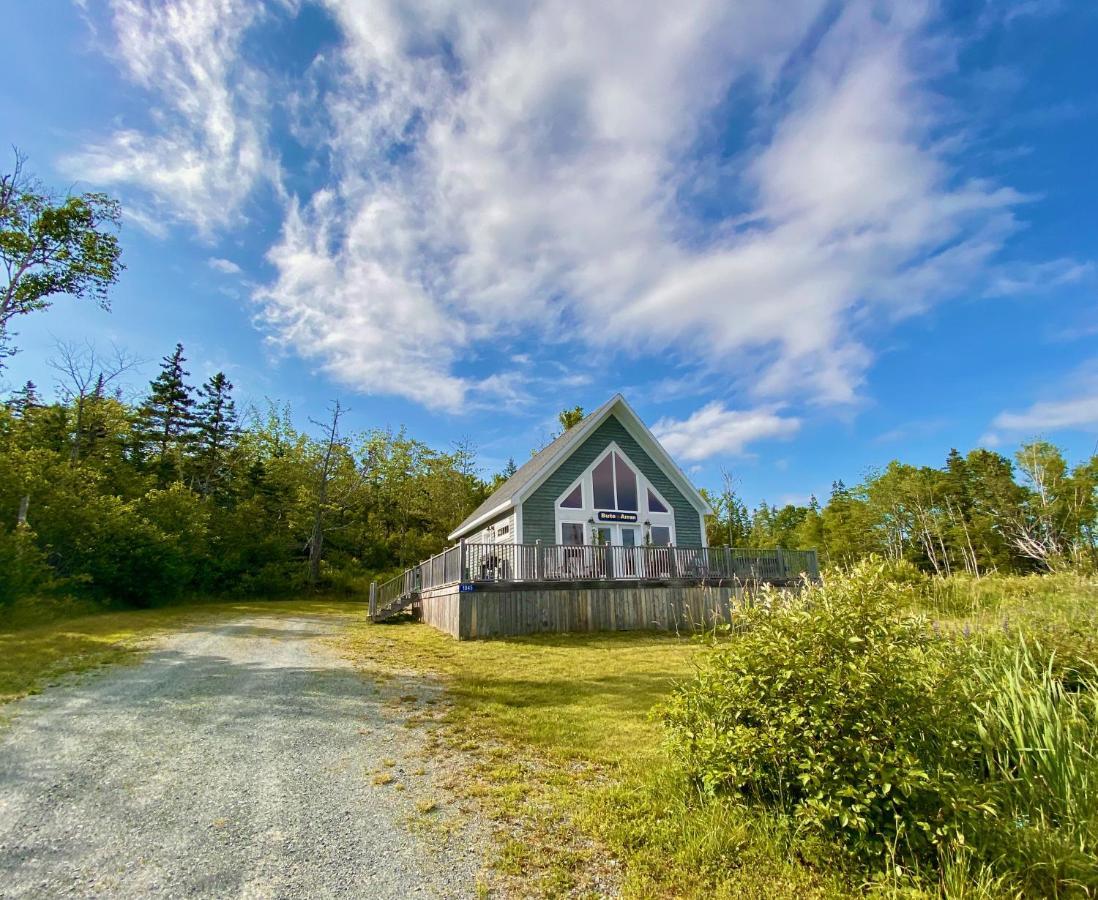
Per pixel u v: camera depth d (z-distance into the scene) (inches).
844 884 118.1
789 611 150.6
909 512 1670.8
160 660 374.3
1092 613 257.9
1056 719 142.3
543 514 716.0
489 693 300.8
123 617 616.1
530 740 221.0
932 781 120.4
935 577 425.7
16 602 535.8
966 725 143.3
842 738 129.5
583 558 592.1
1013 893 110.7
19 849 134.0
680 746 164.9
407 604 712.4
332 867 128.6
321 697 286.8
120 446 1147.9
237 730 229.9
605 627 573.0
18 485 636.1
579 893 118.3
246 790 171.6
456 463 1766.7
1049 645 208.4
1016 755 145.5
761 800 145.6
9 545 535.8
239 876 124.3
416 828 147.9
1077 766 134.9
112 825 147.3
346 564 1382.9
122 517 759.1
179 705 263.9
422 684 323.0
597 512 745.0
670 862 128.5
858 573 147.2
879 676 132.2
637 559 621.0
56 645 408.5
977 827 121.6
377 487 1606.8
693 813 150.3
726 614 628.4
